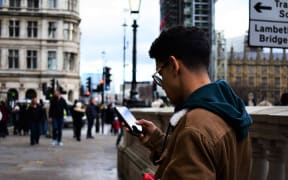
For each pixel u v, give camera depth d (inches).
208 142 75.5
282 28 216.4
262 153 163.0
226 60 5521.7
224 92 85.2
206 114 79.4
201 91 84.0
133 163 352.2
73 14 3166.8
